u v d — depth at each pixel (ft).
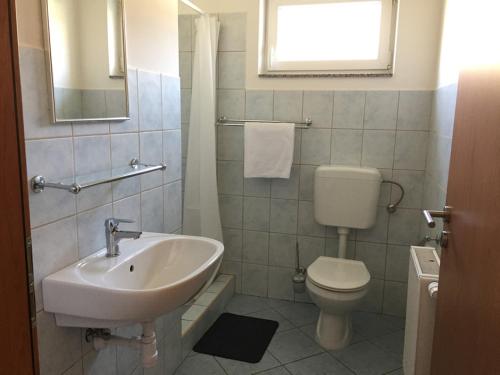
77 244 4.45
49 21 3.83
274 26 8.89
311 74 8.64
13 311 2.88
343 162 8.78
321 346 7.75
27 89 3.66
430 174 7.84
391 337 8.11
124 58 5.07
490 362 2.64
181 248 5.43
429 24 7.93
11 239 2.81
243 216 9.57
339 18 8.62
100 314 3.89
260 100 9.00
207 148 8.96
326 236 9.17
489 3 3.13
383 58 8.44
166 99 6.19
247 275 9.81
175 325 6.82
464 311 3.29
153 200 6.01
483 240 2.95
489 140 2.97
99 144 4.72
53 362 4.17
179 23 9.09
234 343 7.77
